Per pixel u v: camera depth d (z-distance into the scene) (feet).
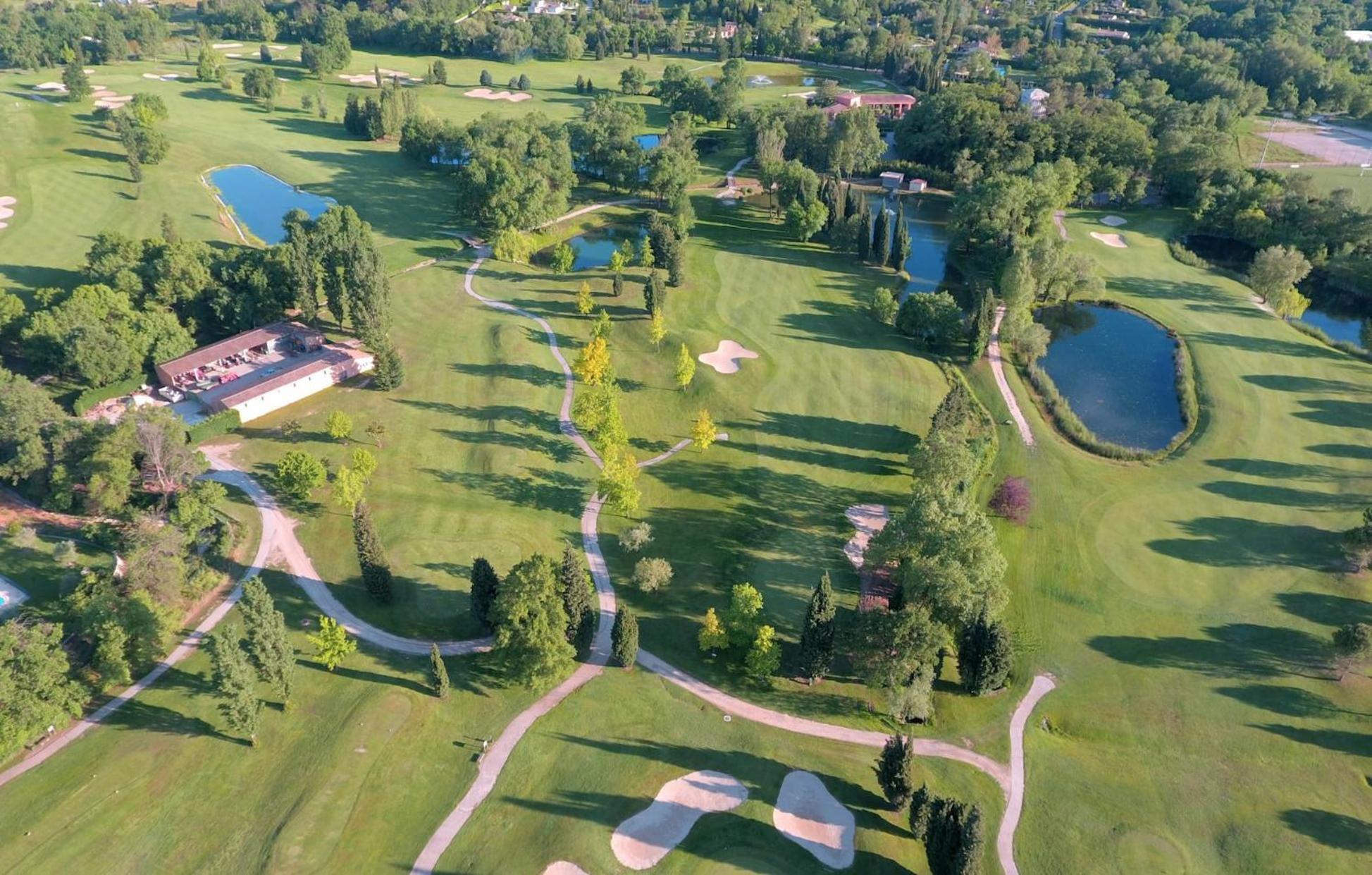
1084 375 371.76
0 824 179.01
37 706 188.34
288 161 583.99
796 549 266.16
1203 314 413.59
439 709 209.77
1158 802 193.88
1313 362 369.09
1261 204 490.49
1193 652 232.73
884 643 207.82
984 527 224.12
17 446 264.72
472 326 385.50
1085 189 533.96
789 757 201.67
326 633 210.79
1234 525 278.26
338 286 364.38
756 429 323.37
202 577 239.09
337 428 295.28
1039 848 183.62
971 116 583.17
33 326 318.04
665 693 217.77
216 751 196.65
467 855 177.17
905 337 394.32
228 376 335.26
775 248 489.67
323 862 174.50
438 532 266.36
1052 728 212.84
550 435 315.17
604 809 187.42
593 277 435.12
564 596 215.51
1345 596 248.93
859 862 178.09
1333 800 194.18
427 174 579.48
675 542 268.21
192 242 388.37
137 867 172.35
